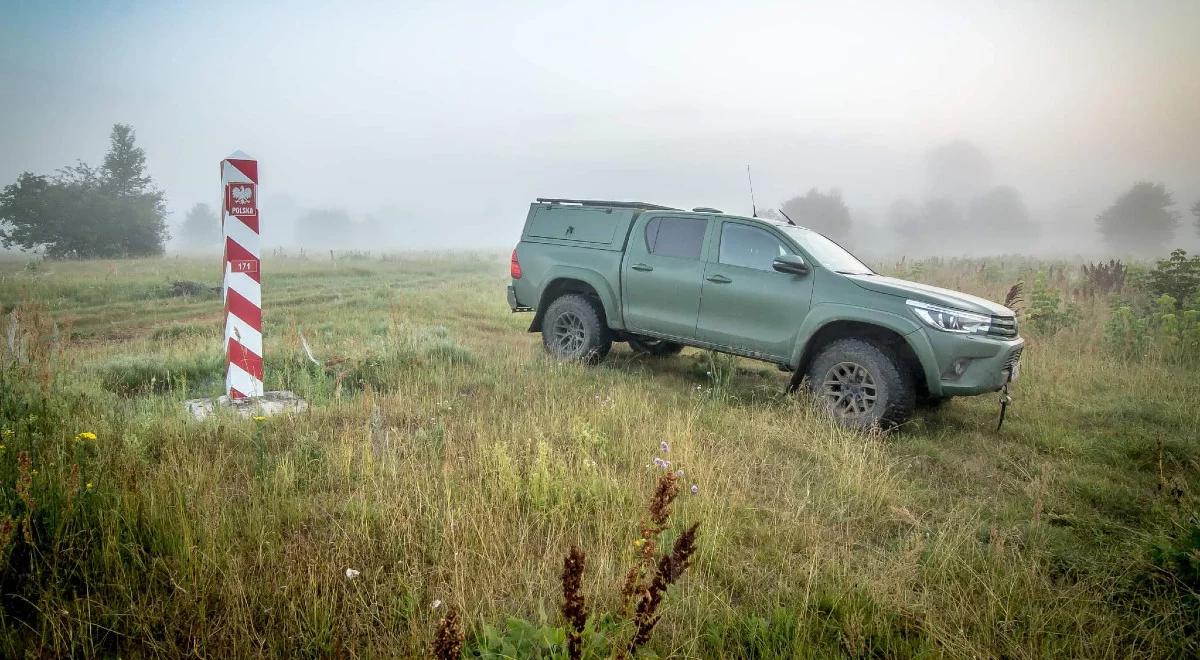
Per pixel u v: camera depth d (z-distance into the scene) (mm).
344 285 18688
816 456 4793
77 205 39844
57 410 3941
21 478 2547
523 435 4680
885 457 4801
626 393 6051
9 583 2398
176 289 15312
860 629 2480
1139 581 3070
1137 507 4051
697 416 5410
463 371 7043
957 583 2867
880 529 3680
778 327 6203
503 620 2445
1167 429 5734
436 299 14766
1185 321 8922
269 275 21188
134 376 6215
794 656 2324
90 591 2469
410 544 2934
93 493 2922
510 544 3061
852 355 5648
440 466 3973
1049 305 10234
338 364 6543
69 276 18156
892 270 15734
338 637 2250
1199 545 2996
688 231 6973
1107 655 2436
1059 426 5809
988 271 16938
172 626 2248
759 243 6465
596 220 7719
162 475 3266
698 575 2904
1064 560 3262
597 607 2533
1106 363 8133
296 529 3168
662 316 7020
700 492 3734
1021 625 2648
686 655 2262
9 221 38781
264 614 2389
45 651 2102
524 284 8250
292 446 4402
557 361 7586
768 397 6680
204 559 2564
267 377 6414
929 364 5398
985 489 4430
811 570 2871
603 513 3391
